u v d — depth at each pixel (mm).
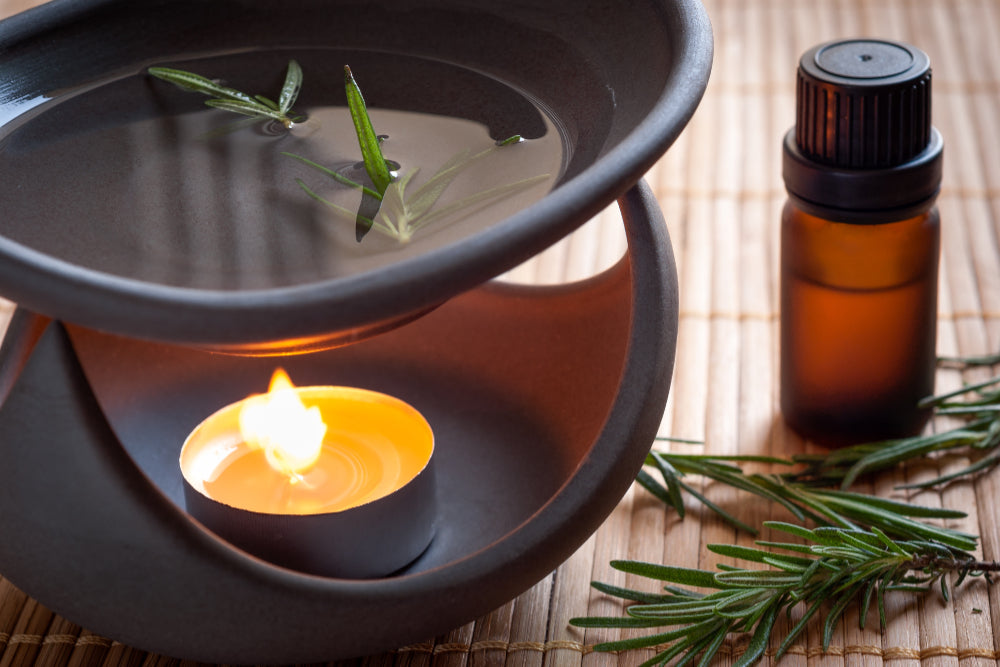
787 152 429
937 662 399
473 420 436
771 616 397
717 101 558
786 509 434
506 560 382
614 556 425
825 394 443
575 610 413
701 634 397
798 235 435
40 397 363
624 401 389
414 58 420
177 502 422
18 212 382
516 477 423
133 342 437
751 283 494
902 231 428
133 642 382
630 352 391
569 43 405
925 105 419
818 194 424
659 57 385
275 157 397
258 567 373
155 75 414
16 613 416
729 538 428
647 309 391
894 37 573
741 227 512
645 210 392
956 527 427
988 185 517
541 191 380
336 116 408
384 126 404
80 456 365
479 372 441
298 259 371
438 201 384
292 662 384
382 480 411
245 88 416
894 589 407
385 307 346
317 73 419
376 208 383
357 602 377
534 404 433
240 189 388
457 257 347
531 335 436
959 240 500
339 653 383
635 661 403
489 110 406
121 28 420
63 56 416
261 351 376
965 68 558
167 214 381
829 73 419
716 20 594
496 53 414
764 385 466
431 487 408
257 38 426
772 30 585
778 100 555
